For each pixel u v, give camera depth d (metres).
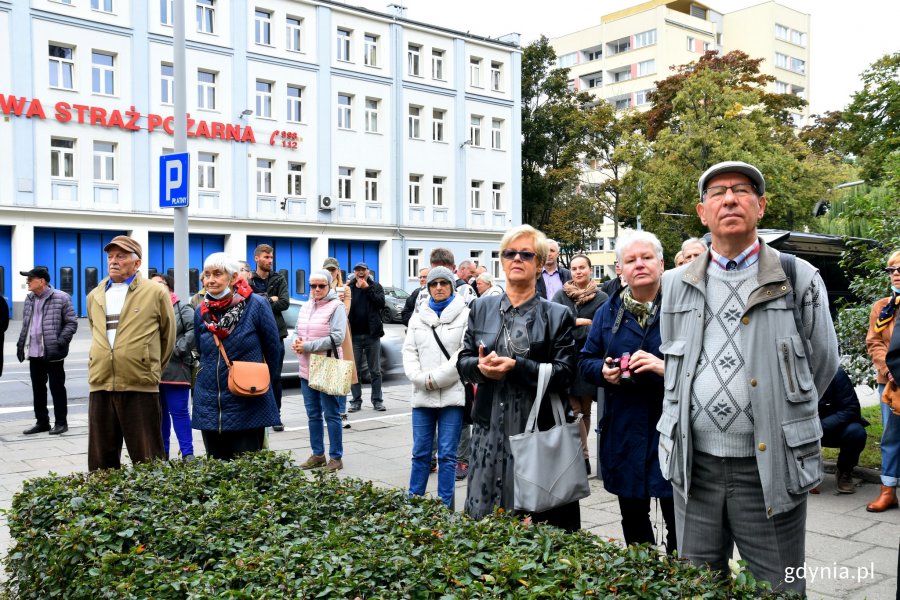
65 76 29.41
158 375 5.96
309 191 35.91
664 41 73.62
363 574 2.82
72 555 3.39
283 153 35.03
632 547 2.93
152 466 4.75
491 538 3.15
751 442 2.88
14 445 8.67
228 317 5.61
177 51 9.30
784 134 40.66
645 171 36.00
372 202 38.22
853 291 8.32
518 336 3.90
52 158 29.05
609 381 3.66
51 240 29.42
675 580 2.63
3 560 4.07
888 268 5.97
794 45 84.81
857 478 6.81
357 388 10.89
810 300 2.87
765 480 2.80
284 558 3.06
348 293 10.34
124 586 2.95
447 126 41.50
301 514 3.74
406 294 29.67
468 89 42.34
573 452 3.78
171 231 31.94
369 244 38.88
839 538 5.20
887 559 4.78
